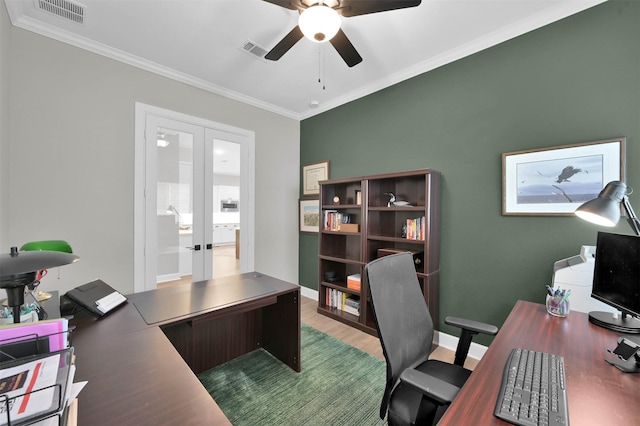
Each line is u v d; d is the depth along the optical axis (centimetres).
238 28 215
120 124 252
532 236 204
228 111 329
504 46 216
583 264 157
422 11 193
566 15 188
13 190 203
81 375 91
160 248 278
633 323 128
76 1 187
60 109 222
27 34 206
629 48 168
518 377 89
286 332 215
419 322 137
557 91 193
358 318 299
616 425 70
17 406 57
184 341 196
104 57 242
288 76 290
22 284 86
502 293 218
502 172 214
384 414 115
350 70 277
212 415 75
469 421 72
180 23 210
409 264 144
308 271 396
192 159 301
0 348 69
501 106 218
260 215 363
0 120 185
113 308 152
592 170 177
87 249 236
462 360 136
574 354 106
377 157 307
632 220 126
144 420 72
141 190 264
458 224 243
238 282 212
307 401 177
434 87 258
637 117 165
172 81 284
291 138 398
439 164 255
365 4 146
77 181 231
